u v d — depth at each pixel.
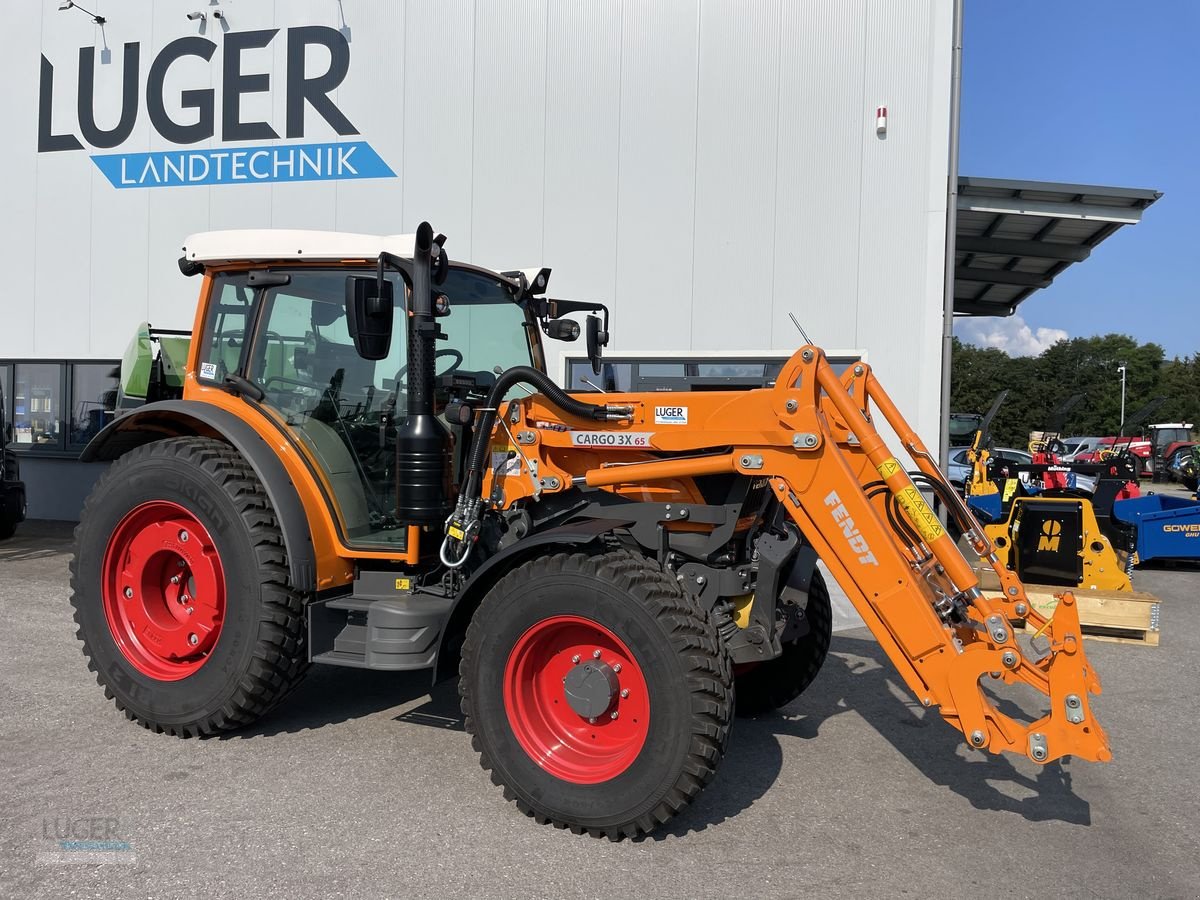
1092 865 2.91
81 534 4.08
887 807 3.35
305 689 4.68
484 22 10.20
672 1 9.67
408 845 2.93
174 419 4.25
